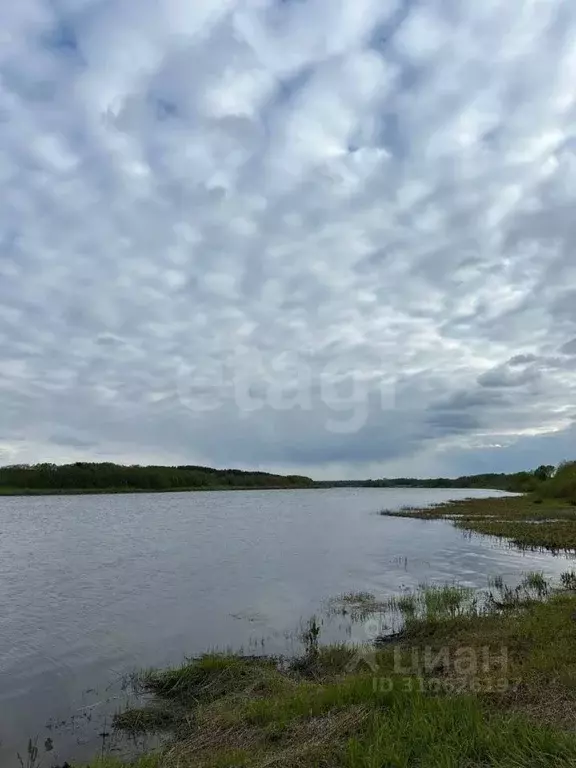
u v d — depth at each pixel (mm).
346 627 14383
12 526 47406
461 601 16203
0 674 11938
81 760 8297
